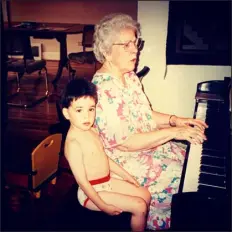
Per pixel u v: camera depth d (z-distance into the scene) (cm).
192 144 171
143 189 172
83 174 164
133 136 172
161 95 299
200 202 104
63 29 607
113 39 165
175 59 286
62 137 268
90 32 624
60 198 266
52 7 785
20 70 520
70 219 166
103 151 174
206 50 280
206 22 273
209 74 287
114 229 160
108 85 171
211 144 173
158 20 276
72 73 634
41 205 255
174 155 188
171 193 173
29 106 485
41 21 798
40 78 644
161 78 293
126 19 168
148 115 192
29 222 232
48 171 247
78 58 603
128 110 174
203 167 153
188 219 96
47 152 238
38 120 433
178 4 271
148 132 173
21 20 803
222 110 217
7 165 237
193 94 295
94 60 617
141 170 179
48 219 236
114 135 171
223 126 197
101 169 169
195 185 140
